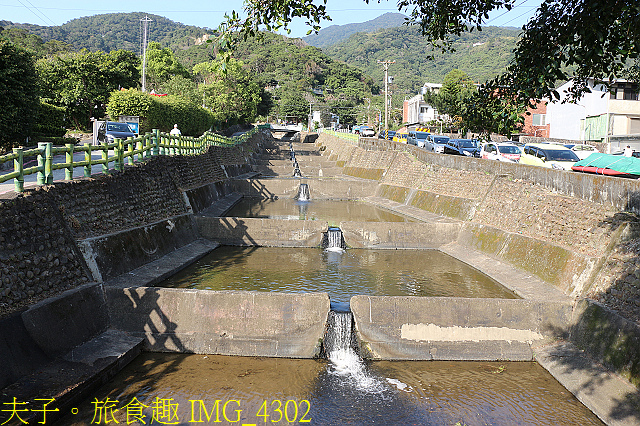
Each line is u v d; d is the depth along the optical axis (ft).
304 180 127.54
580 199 54.70
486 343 41.60
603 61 24.53
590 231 49.08
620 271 40.06
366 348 41.32
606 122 148.87
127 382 35.78
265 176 160.66
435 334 41.81
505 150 94.43
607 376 34.37
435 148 121.80
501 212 69.67
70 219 44.11
